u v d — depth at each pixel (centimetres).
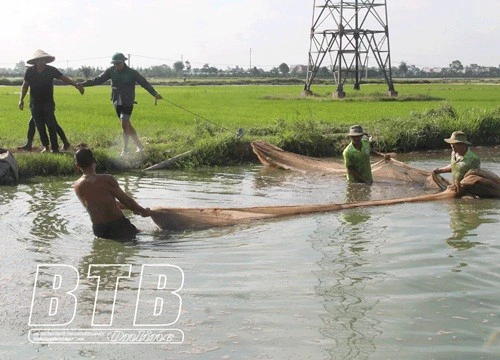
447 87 7169
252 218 972
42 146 1577
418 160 1667
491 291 662
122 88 1466
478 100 3934
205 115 2641
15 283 695
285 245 838
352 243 843
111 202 874
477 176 1109
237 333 571
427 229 911
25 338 569
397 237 871
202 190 1239
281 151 1540
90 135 1739
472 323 586
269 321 594
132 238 879
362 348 539
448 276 707
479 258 771
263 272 727
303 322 592
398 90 5997
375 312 612
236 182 1330
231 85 8806
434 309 618
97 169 1449
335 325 584
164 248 830
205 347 547
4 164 1280
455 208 1047
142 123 2230
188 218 940
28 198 1141
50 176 1370
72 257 789
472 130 1952
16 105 3156
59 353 543
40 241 859
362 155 1250
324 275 716
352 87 7150
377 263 757
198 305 633
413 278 702
